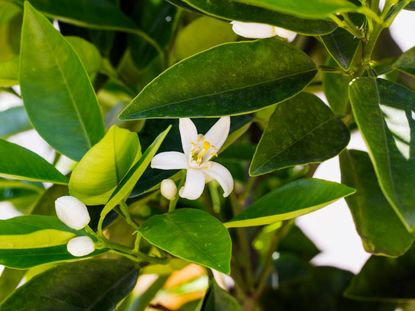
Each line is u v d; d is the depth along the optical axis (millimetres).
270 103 303
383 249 327
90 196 301
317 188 294
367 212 334
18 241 297
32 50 327
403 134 271
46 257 316
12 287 376
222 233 274
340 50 321
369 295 403
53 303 323
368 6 310
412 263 403
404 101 284
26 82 332
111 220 336
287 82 310
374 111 278
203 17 396
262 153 292
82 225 299
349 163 347
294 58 314
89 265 333
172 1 340
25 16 322
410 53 319
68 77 334
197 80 300
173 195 312
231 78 305
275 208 298
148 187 322
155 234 280
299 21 293
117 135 274
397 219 330
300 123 302
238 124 346
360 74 312
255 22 287
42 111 334
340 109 383
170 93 295
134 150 286
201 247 271
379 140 266
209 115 295
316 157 295
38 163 312
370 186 339
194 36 407
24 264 311
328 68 317
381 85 287
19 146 311
